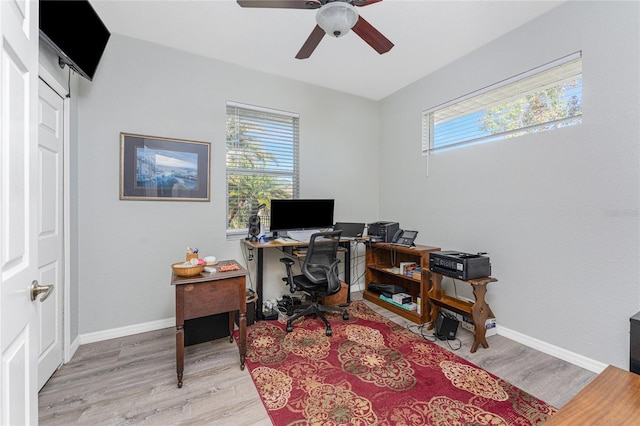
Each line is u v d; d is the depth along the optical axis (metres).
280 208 3.06
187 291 1.79
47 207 1.83
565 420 0.77
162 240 2.66
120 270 2.49
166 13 2.20
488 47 2.63
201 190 2.84
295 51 2.77
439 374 1.91
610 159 1.89
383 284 3.43
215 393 1.72
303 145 3.50
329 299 3.22
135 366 2.02
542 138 2.25
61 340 2.02
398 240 3.23
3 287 0.75
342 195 3.81
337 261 2.81
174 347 2.30
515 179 2.44
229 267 2.12
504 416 1.52
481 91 2.69
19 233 0.84
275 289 3.32
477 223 2.76
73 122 2.21
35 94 0.95
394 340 2.42
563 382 1.83
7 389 0.77
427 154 3.32
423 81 3.35
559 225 2.15
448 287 3.02
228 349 2.27
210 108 2.89
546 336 2.22
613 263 1.88
